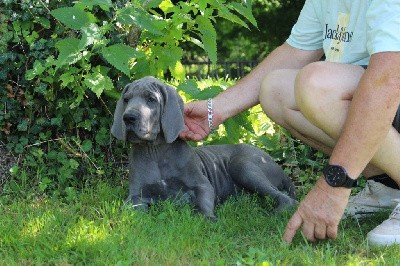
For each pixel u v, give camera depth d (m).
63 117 4.94
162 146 4.35
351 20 3.87
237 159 4.74
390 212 4.18
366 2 3.77
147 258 3.32
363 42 3.83
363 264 3.35
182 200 4.37
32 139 4.93
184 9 4.86
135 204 4.30
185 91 4.79
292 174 5.39
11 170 4.70
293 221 3.54
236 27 16.33
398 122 3.71
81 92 4.79
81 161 4.93
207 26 4.91
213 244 3.58
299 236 3.69
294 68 4.36
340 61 3.94
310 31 4.27
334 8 3.97
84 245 3.44
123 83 4.96
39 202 4.43
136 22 4.50
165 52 5.01
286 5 16.02
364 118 3.35
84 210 4.18
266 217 4.18
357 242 3.73
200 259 3.38
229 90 4.32
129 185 4.44
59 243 3.50
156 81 4.24
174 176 4.38
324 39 4.07
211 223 3.94
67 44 4.55
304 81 3.60
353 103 3.41
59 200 4.48
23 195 4.58
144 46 5.18
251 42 16.38
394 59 3.33
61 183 4.75
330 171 3.41
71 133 5.01
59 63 4.48
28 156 4.84
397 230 3.66
